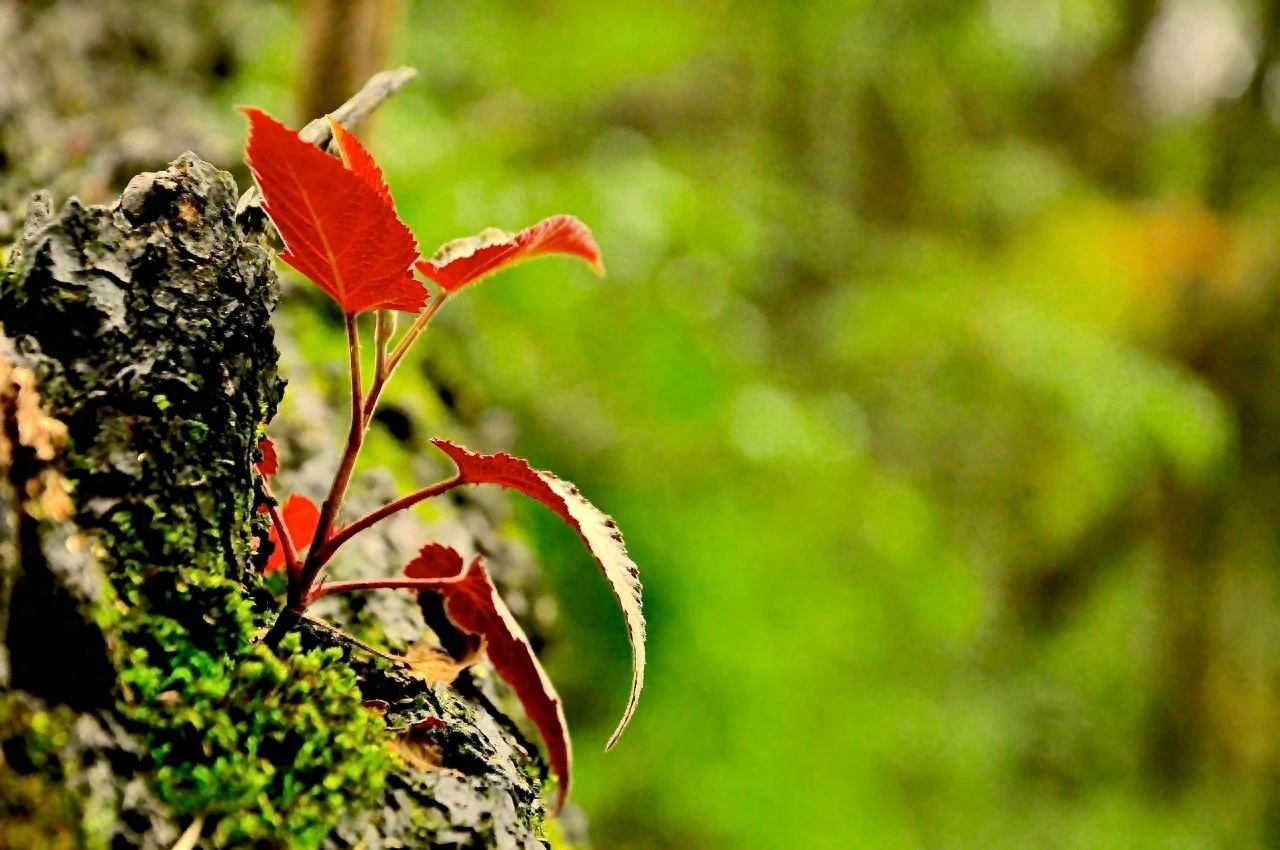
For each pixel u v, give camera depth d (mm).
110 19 3078
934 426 5324
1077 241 5379
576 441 3502
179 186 881
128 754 747
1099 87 5906
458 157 3416
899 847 3518
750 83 5262
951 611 4234
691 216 3666
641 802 3107
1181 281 5277
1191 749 5301
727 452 3781
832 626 3680
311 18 1994
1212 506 5207
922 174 5328
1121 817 5000
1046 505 5355
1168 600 5359
